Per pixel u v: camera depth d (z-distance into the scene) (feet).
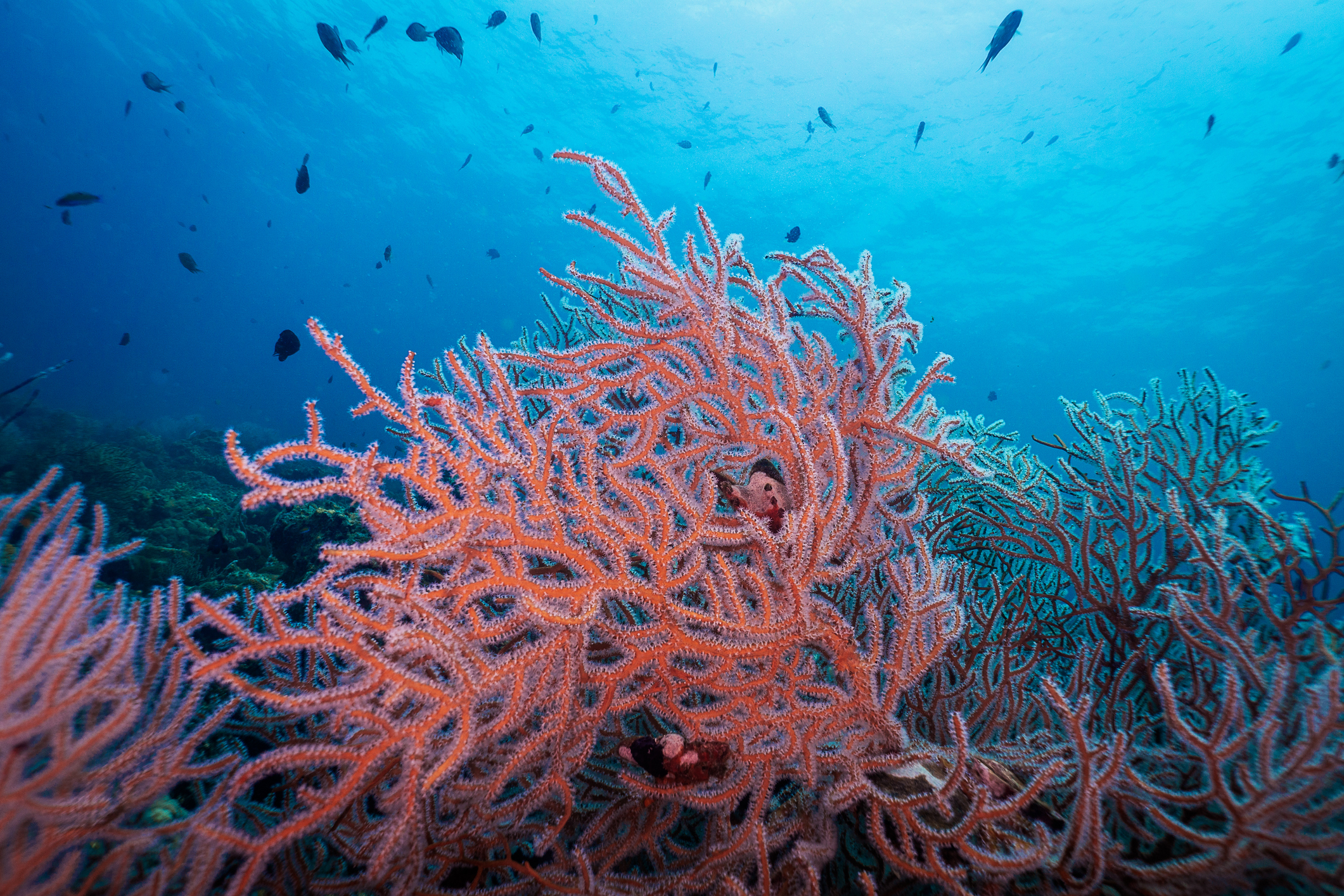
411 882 6.21
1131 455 11.93
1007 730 8.97
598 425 8.46
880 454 8.84
